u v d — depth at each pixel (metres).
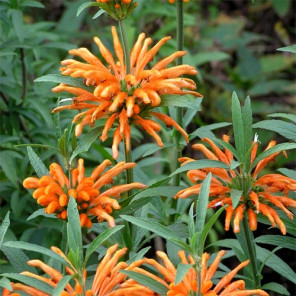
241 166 3.72
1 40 6.07
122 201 3.92
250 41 10.38
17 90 6.20
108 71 3.94
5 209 5.74
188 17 8.17
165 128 5.18
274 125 3.97
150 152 4.96
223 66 10.41
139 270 3.38
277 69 10.47
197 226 3.22
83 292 3.33
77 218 3.36
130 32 7.61
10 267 5.18
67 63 3.93
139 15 7.55
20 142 6.06
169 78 3.93
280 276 7.39
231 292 3.33
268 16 11.48
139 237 4.49
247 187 3.77
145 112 3.94
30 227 5.62
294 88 10.11
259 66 10.34
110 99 3.85
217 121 9.46
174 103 3.80
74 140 3.84
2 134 6.11
